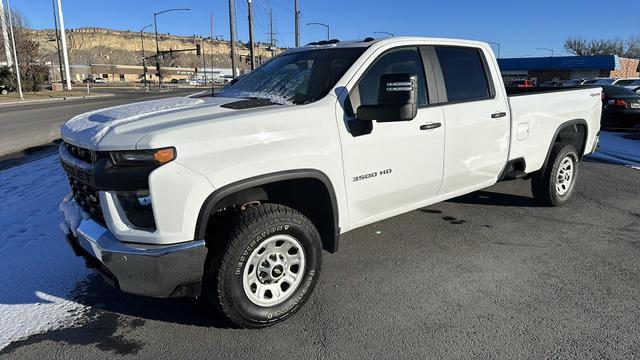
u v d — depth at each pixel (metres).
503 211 5.95
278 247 3.35
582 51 89.38
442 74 4.39
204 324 3.45
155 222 2.88
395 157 3.93
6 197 6.42
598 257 4.58
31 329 3.37
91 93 54.75
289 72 4.20
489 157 4.84
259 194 3.37
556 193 5.93
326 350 3.14
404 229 5.33
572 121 5.93
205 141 2.95
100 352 3.13
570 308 3.64
